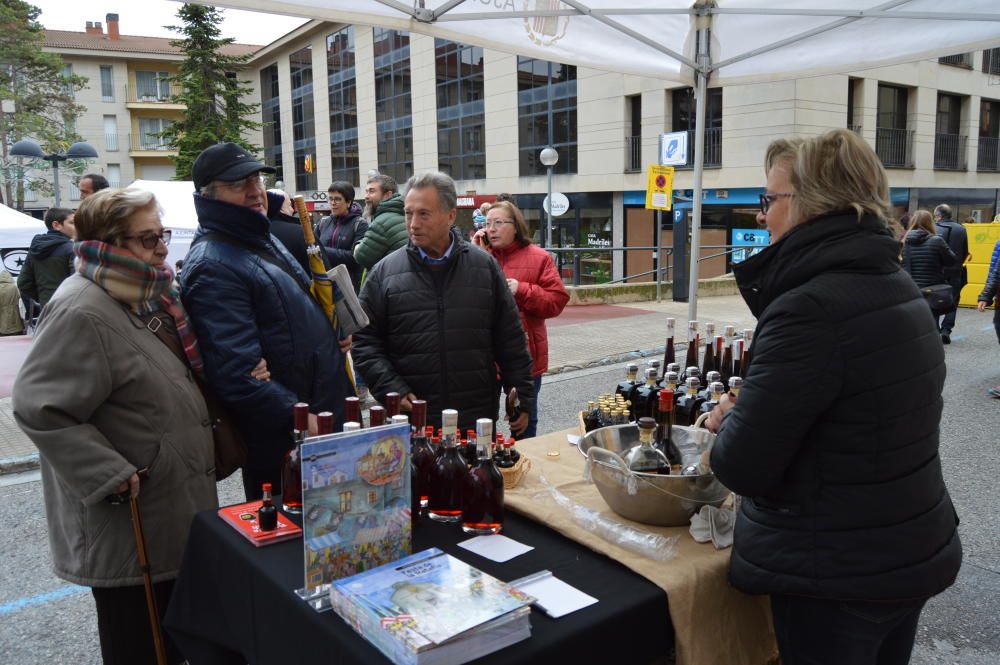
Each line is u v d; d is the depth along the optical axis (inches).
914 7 161.6
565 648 55.6
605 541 71.9
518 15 154.5
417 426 80.2
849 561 59.6
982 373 308.2
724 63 185.9
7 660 111.0
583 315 475.2
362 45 1321.4
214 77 1259.2
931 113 853.2
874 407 58.6
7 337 405.4
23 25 1389.0
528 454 100.3
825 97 743.1
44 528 157.8
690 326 125.0
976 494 174.9
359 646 53.4
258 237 98.2
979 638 117.0
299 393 99.4
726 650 68.9
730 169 770.2
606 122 891.4
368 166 1357.0
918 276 358.9
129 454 83.0
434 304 117.0
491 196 1001.5
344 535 62.3
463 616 52.6
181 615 79.4
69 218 295.6
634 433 89.7
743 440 60.7
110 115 1804.9
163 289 86.3
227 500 176.9
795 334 58.7
